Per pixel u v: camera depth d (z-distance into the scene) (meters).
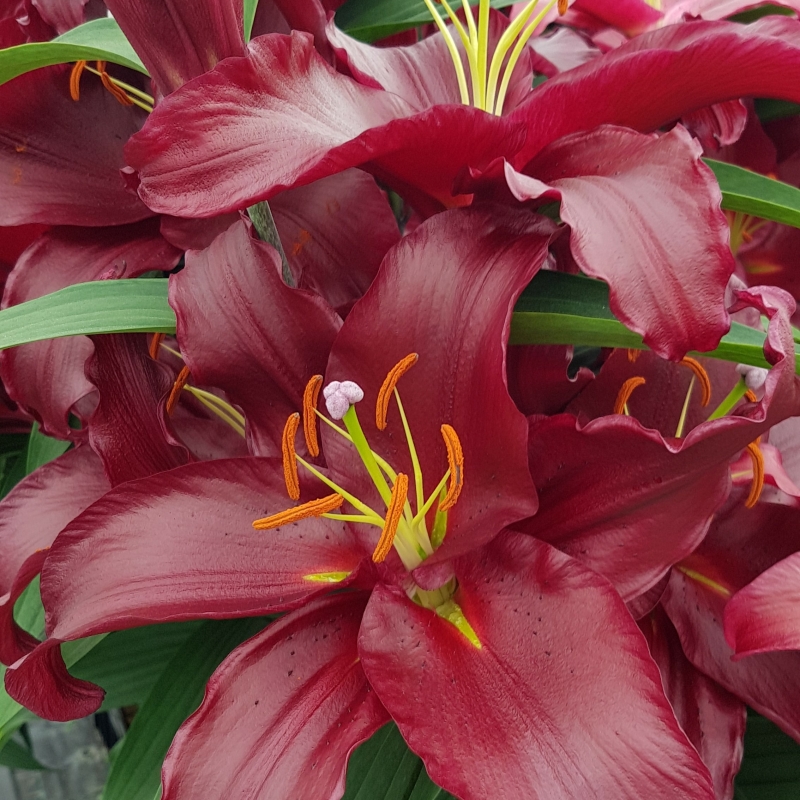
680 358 0.31
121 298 0.36
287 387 0.37
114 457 0.38
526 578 0.34
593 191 0.33
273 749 0.33
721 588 0.38
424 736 0.31
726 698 0.37
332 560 0.37
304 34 0.35
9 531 0.40
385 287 0.35
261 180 0.32
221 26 0.35
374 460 0.36
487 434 0.35
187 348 0.36
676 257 0.31
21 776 0.96
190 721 0.33
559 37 0.50
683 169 0.32
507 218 0.35
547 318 0.36
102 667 0.54
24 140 0.42
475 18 0.46
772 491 0.39
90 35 0.39
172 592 0.35
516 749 0.31
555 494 0.36
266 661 0.34
